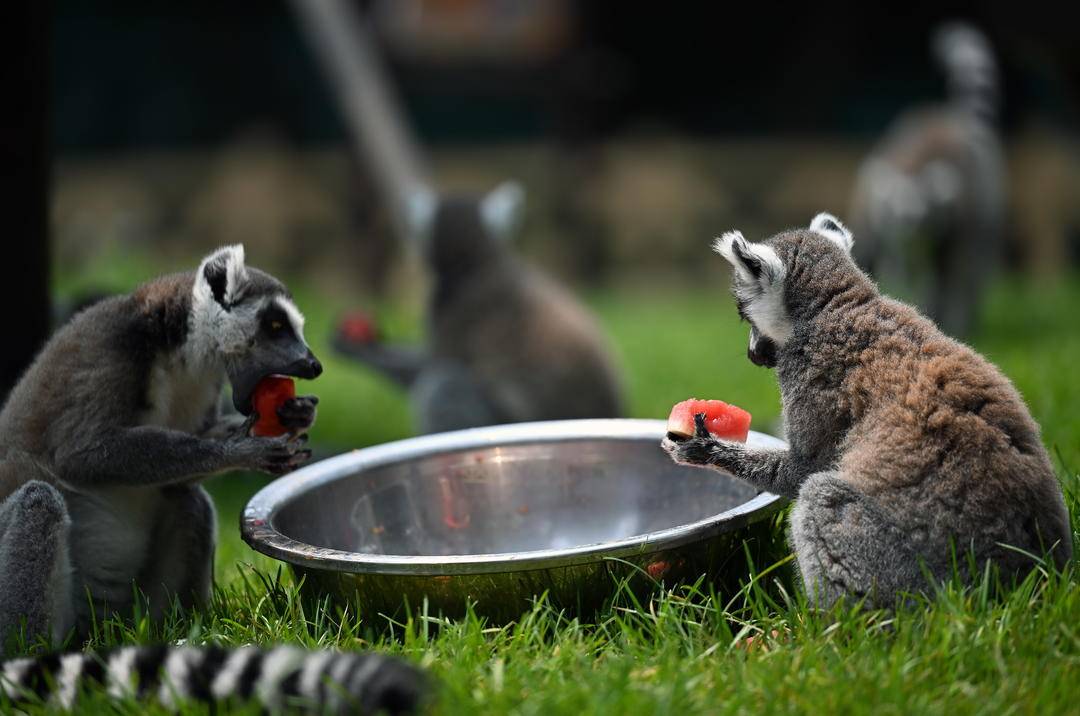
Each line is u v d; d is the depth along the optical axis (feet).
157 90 145.18
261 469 28.84
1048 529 24.71
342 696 20.53
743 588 26.45
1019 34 78.02
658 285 141.28
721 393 65.31
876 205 90.63
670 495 31.30
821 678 22.15
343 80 90.63
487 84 135.85
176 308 30.09
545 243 140.87
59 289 92.63
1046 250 134.41
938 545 24.50
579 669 23.16
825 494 25.20
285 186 140.26
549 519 32.01
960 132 89.30
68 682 22.97
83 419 28.99
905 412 25.25
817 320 27.50
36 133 44.78
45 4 44.47
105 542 30.17
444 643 24.79
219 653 22.50
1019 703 21.06
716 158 143.84
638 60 151.43
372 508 31.09
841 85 148.05
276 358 30.14
